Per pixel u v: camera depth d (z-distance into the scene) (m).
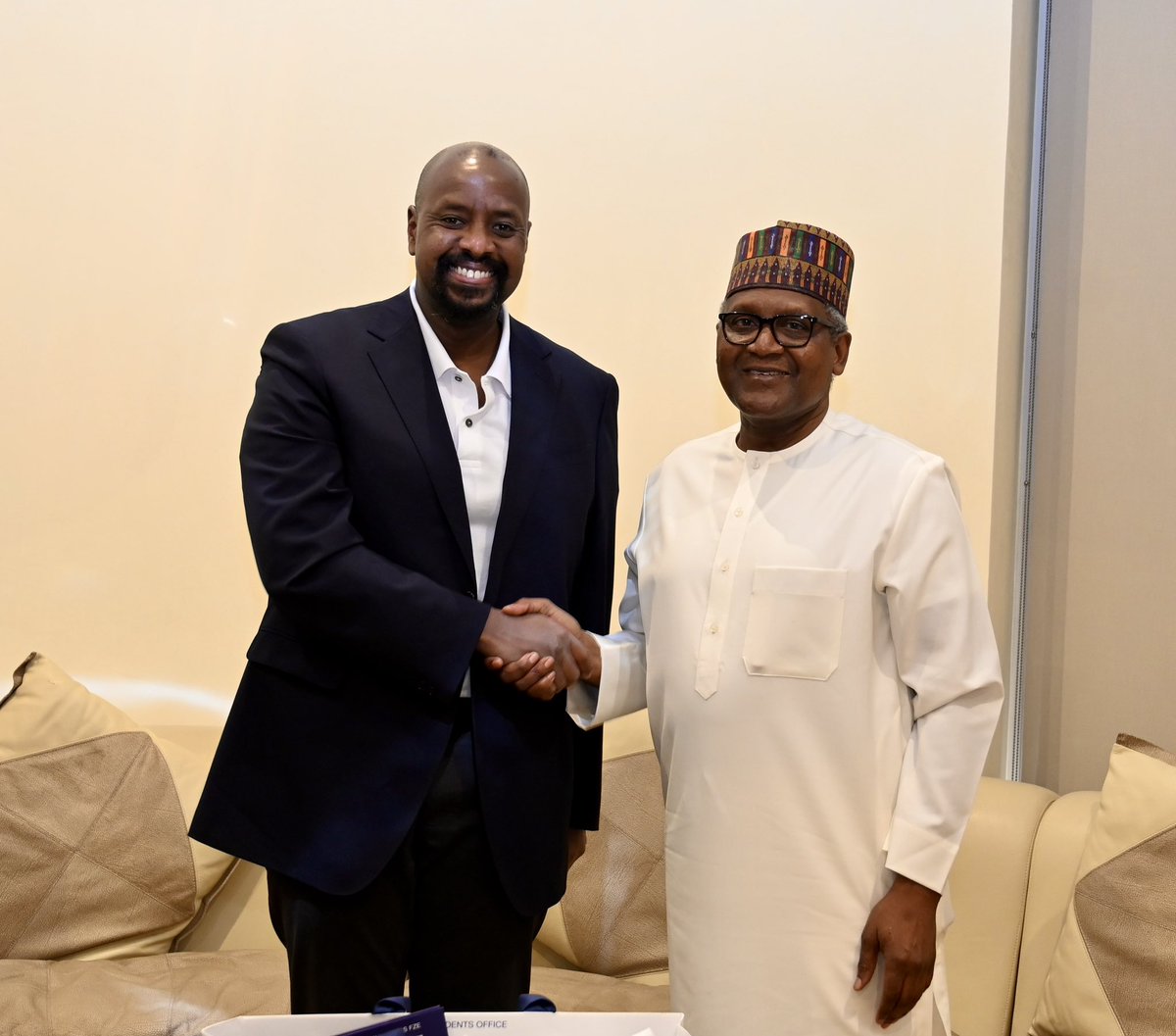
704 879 1.64
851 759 1.60
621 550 2.85
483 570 1.79
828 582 1.61
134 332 2.88
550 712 1.82
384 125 2.88
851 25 2.69
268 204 2.89
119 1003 2.17
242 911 2.61
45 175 2.88
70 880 2.42
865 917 1.59
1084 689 2.67
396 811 1.68
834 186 2.70
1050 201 2.75
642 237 2.83
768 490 1.71
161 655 2.87
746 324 1.68
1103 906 2.03
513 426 1.81
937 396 2.64
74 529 2.87
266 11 2.88
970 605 1.62
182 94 2.88
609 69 2.84
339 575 1.65
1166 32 2.54
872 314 2.69
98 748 2.57
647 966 2.42
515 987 1.80
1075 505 2.69
